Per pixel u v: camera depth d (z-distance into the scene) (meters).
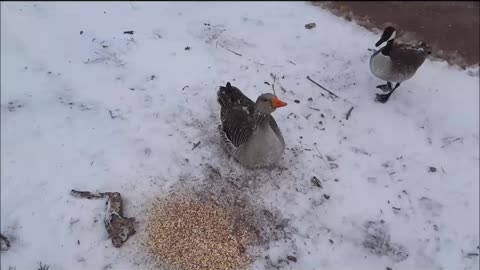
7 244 2.55
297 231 2.62
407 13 3.84
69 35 3.53
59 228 2.59
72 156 2.84
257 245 2.57
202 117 3.05
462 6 3.91
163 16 3.78
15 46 3.44
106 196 2.67
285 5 3.94
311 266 2.52
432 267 2.56
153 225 2.60
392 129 3.08
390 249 2.60
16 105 3.09
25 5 3.79
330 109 3.15
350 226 2.65
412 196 2.79
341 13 3.84
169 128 2.98
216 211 2.66
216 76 3.28
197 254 2.52
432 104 3.21
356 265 2.53
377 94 3.24
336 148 2.96
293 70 3.37
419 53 3.04
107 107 3.08
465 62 3.46
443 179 2.87
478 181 2.86
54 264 2.49
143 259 2.50
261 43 3.55
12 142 2.91
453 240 2.64
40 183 2.74
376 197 2.77
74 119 3.02
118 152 2.86
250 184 2.77
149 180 2.75
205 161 2.84
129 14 3.76
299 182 2.79
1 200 2.69
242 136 2.66
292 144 2.96
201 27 3.66
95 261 2.49
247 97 3.01
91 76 3.26
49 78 3.25
